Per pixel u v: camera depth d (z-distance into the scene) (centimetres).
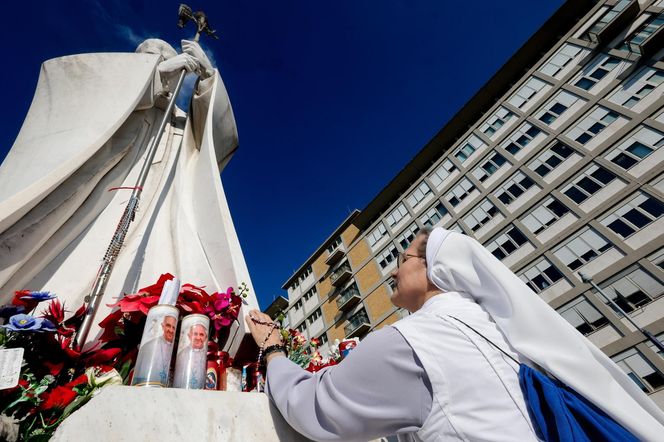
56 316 122
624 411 71
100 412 68
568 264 1260
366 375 78
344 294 2283
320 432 81
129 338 127
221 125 353
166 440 73
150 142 296
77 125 226
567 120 1481
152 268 215
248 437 86
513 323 84
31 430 83
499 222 1546
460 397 71
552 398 67
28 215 176
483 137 1820
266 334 123
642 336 1020
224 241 210
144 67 269
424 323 84
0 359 85
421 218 1959
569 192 1357
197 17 361
